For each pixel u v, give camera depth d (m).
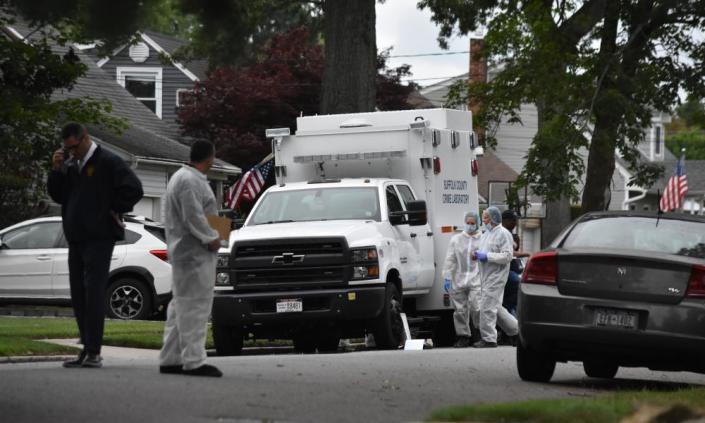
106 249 33.88
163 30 29.33
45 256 67.75
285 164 59.44
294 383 31.22
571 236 36.38
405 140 57.84
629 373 44.84
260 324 49.47
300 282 49.34
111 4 25.95
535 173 92.12
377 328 50.12
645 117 91.50
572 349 34.72
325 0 88.19
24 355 40.28
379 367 38.16
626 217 36.59
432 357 43.81
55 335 49.62
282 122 127.94
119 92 119.75
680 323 33.50
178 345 32.75
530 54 93.25
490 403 27.78
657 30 86.69
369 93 89.06
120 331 53.75
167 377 31.45
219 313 49.34
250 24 28.69
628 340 33.88
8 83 70.94
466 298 57.81
